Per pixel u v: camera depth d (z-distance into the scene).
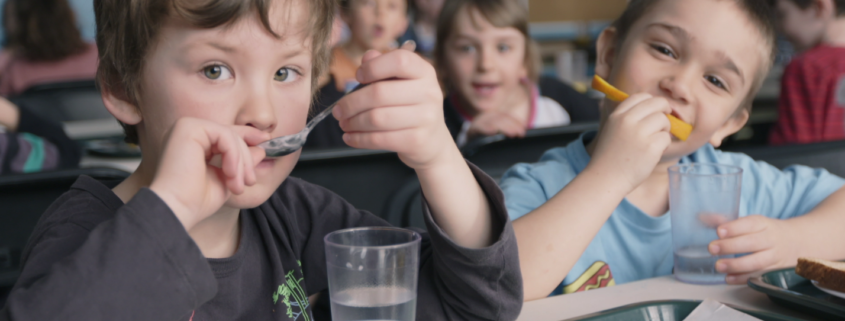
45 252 1.02
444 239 1.12
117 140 2.60
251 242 1.20
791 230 1.32
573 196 1.25
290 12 1.06
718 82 1.42
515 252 1.13
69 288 0.94
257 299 1.18
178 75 1.05
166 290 0.96
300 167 1.66
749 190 1.54
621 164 1.25
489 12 2.66
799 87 2.83
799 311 1.13
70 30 3.98
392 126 1.05
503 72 2.75
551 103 3.09
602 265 1.41
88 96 3.10
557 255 1.22
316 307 1.31
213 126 1.00
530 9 7.15
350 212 1.30
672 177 1.26
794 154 1.72
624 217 1.45
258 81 1.05
